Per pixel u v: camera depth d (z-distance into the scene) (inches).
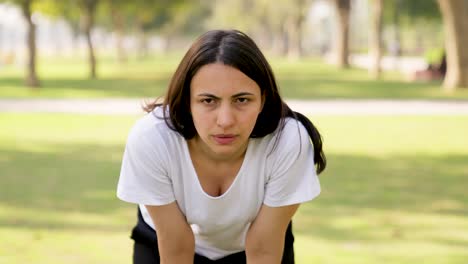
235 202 96.4
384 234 205.6
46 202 248.4
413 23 1583.4
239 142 87.1
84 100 690.2
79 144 402.9
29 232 205.6
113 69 1497.3
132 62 2004.2
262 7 2459.4
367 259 179.5
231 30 87.0
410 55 2655.0
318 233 207.0
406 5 1362.0
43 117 536.4
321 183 288.0
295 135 93.7
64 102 663.8
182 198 97.2
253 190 96.0
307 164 95.7
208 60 84.0
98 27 2645.2
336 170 319.9
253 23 2810.0
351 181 292.7
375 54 1102.4
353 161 345.7
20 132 453.4
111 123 503.2
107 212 233.3
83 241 196.1
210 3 3024.1
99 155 362.6
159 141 92.9
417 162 343.0
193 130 91.2
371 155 364.8
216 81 83.8
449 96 737.6
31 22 862.5
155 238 104.1
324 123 504.1
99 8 1505.9
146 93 797.9
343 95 762.2
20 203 246.4
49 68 1572.3
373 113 567.5
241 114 85.4
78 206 242.2
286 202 96.3
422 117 537.6
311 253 185.3
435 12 1336.1
